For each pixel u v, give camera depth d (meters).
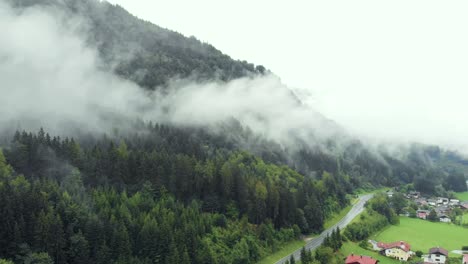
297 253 182.25
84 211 136.00
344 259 174.50
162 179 179.88
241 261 160.75
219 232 167.88
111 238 133.75
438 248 193.88
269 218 193.38
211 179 190.00
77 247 126.62
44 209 130.00
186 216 160.12
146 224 141.50
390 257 191.12
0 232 120.31
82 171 173.25
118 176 177.75
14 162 165.00
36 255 116.69
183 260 138.00
